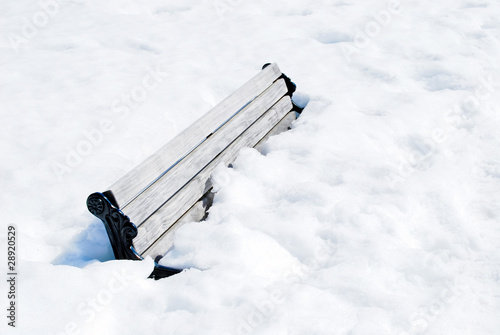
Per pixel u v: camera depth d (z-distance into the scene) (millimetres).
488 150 3402
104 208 2242
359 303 2154
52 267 2244
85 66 5102
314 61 4973
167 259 2469
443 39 5211
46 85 4668
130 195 2322
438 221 2711
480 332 2002
